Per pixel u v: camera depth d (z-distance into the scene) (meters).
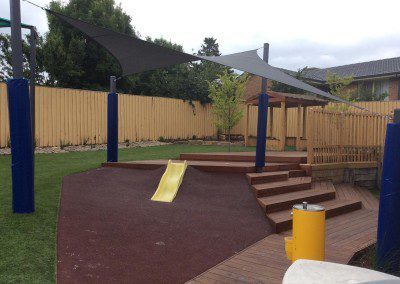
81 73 18.83
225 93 14.47
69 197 6.31
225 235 5.16
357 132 9.93
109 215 5.62
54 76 18.17
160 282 3.61
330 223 6.08
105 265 3.91
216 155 9.63
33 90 7.48
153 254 4.33
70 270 3.70
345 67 27.62
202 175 7.89
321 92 6.31
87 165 9.16
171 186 7.23
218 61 6.03
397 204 3.91
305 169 8.66
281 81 5.87
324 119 9.04
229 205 6.51
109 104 9.09
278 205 6.27
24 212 5.21
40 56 17.86
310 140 8.71
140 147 14.95
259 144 7.89
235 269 3.98
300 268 2.17
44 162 9.72
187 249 4.56
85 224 5.12
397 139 3.89
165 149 14.00
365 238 5.18
